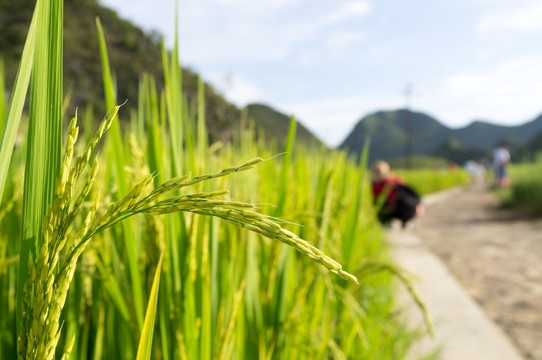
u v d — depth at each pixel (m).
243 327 1.17
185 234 0.99
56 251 0.42
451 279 5.11
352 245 1.94
